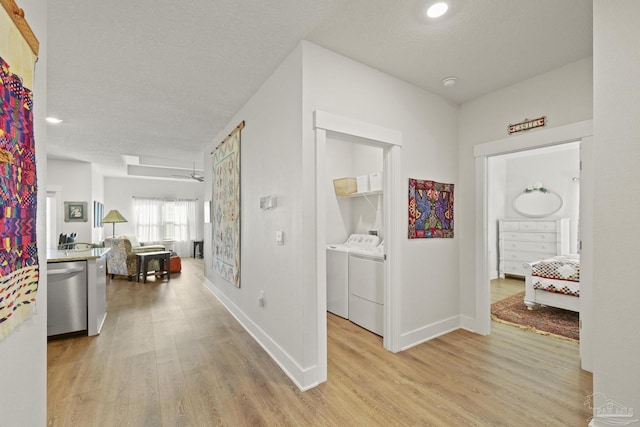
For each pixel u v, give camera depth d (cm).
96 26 194
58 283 286
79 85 279
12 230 88
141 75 261
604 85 146
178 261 653
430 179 294
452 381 214
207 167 505
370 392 201
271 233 259
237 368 234
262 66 247
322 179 217
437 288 298
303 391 202
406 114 274
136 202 884
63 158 599
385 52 228
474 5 178
